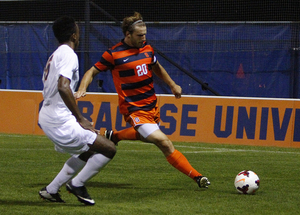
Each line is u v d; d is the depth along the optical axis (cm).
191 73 4603
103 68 1747
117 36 4697
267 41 4381
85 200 1419
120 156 2831
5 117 4209
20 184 1833
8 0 5025
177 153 1753
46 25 4834
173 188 1794
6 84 4953
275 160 2734
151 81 1783
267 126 3569
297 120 3516
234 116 3662
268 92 4400
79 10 5181
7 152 2897
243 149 3288
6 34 4931
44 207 1399
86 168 1394
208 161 2652
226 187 1831
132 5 5178
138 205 1455
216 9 4984
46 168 2286
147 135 1745
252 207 1444
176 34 4631
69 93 1281
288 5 4753
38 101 4147
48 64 1354
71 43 1389
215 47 4522
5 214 1301
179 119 3806
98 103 4006
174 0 5091
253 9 4866
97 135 1377
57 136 1336
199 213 1351
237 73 4475
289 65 4328
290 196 1644
